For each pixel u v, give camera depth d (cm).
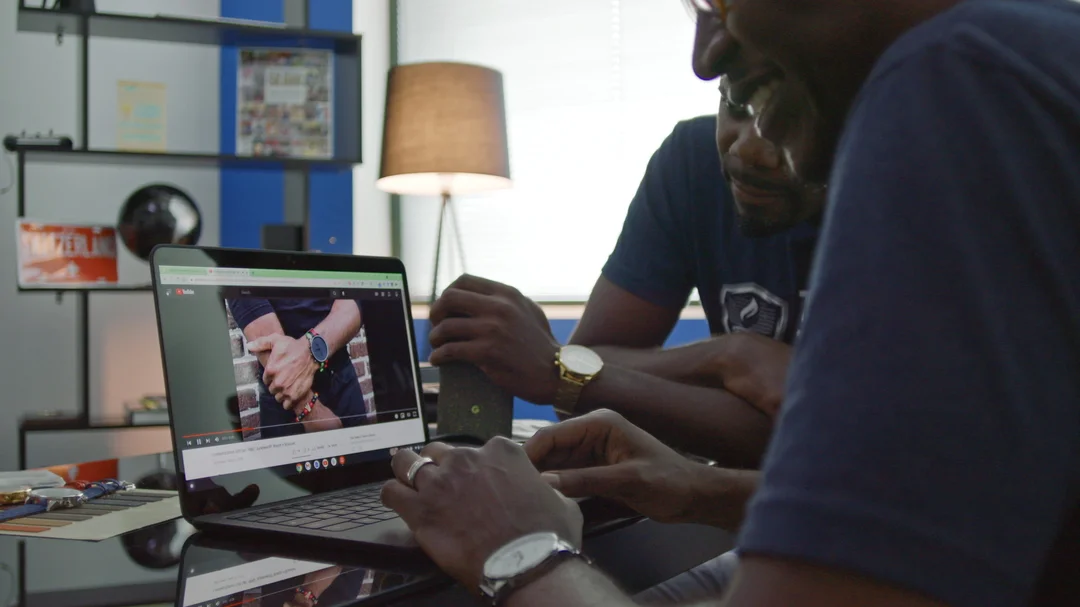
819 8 36
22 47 319
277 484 79
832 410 30
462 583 52
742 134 73
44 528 75
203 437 74
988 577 28
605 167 369
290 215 350
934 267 29
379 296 98
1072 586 33
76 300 323
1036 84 30
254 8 362
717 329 136
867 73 36
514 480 54
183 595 54
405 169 296
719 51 43
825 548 29
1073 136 30
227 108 356
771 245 125
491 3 389
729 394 104
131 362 338
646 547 73
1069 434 29
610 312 139
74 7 287
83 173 329
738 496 74
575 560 47
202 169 350
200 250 78
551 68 377
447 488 55
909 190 30
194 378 74
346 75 326
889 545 28
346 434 88
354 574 57
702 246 134
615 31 366
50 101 324
